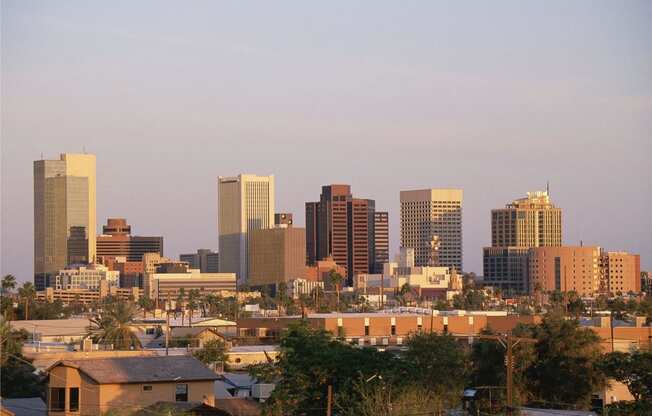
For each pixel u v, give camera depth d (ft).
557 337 560.20
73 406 439.22
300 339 458.50
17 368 555.28
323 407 436.76
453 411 501.15
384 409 404.16
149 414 418.72
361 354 451.53
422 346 525.75
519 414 449.48
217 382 556.92
